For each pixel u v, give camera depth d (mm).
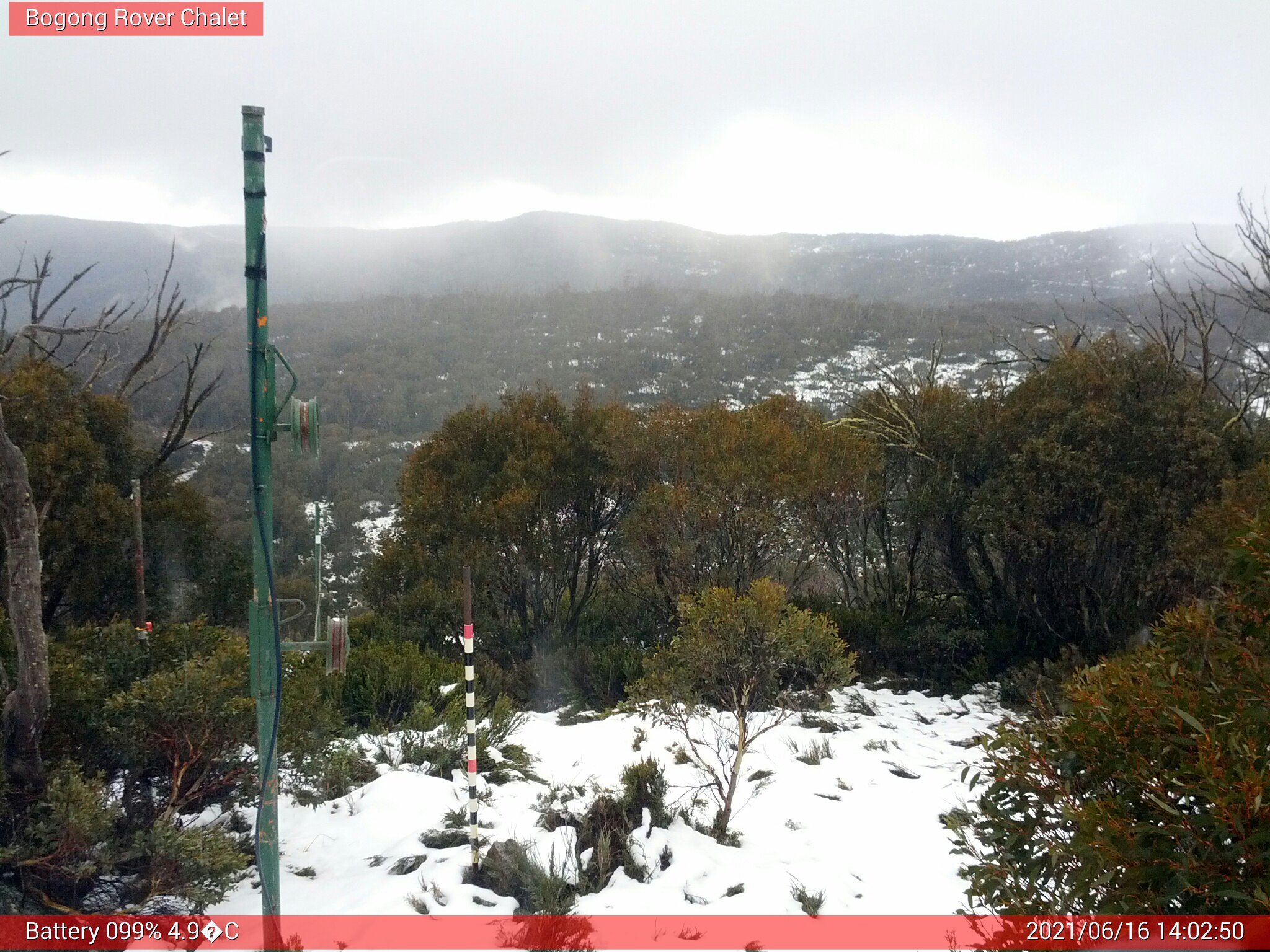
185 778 5094
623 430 12477
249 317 3803
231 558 13727
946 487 12078
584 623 12922
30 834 4078
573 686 10578
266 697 3916
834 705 9391
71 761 4480
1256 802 2434
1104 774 3105
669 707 6238
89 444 11664
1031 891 3189
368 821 5602
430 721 7707
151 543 12688
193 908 4410
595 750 7586
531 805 6008
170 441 13961
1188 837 2627
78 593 11578
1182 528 9516
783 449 11234
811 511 11867
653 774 6031
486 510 12023
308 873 4957
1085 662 10086
